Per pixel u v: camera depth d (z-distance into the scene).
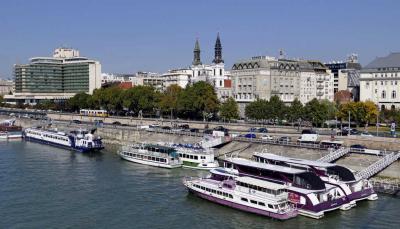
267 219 84.69
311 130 158.38
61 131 195.50
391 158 108.75
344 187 90.62
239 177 95.50
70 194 100.81
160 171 127.50
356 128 192.12
